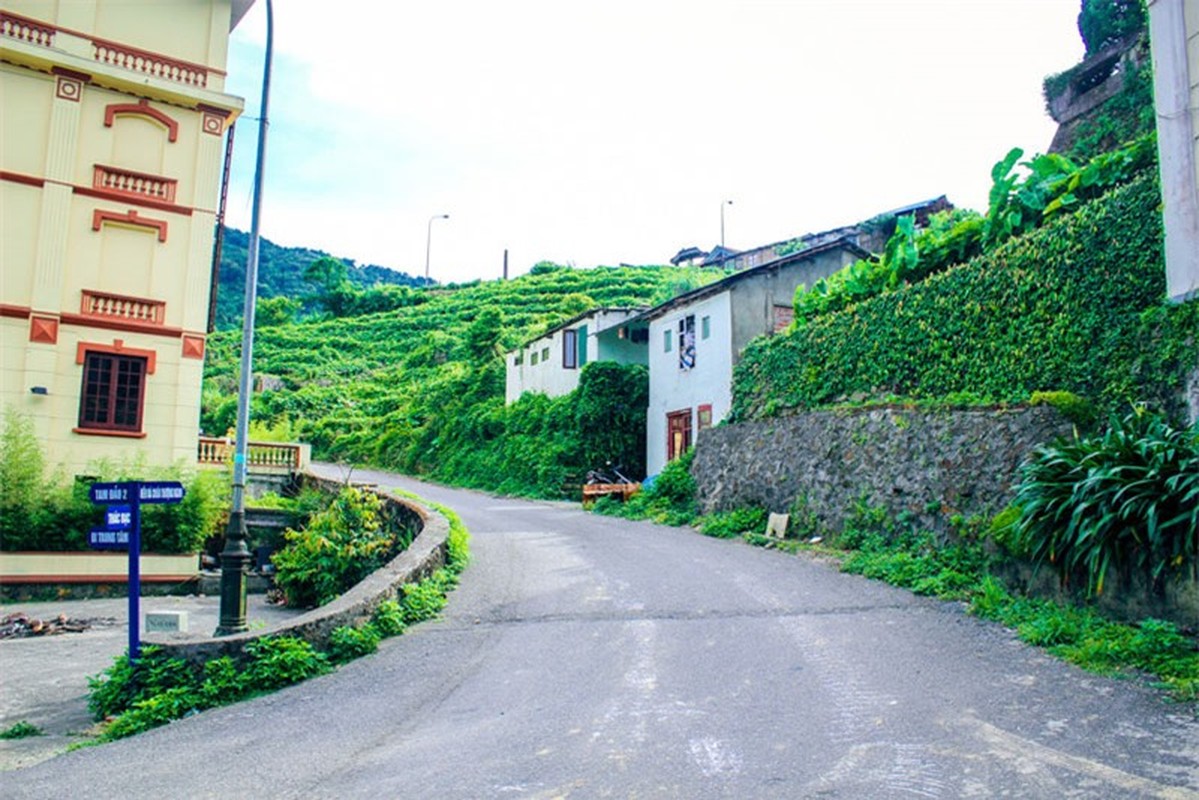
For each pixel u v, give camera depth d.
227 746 6.50
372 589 10.12
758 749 5.58
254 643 8.59
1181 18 9.62
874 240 34.56
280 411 52.31
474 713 6.82
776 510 16.75
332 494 20.52
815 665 7.61
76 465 18.61
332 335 73.12
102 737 7.33
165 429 19.59
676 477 21.77
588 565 13.69
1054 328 11.59
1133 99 19.17
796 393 18.12
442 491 32.53
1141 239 10.48
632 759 5.51
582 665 8.05
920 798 4.69
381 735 6.48
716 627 9.27
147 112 19.92
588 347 32.19
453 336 64.75
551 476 28.77
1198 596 7.32
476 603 11.18
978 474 11.33
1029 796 4.66
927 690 6.75
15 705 9.18
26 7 18.80
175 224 20.14
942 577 10.51
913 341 14.67
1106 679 6.83
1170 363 9.73
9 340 18.16
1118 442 8.60
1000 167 13.84
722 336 23.72
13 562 17.09
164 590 18.19
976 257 13.56
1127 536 8.01
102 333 19.12
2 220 18.30
